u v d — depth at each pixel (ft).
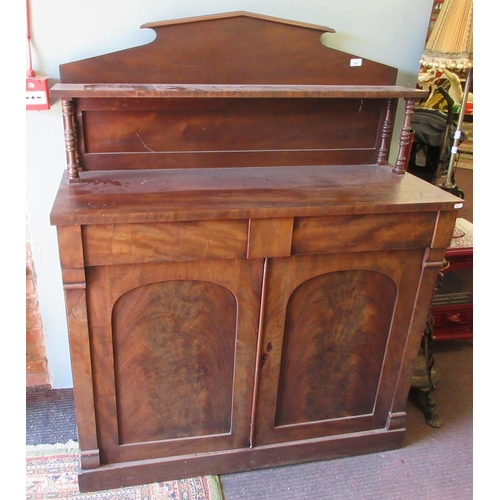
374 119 5.41
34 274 5.59
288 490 5.06
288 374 4.96
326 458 5.44
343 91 4.72
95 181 4.57
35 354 6.05
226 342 4.66
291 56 5.01
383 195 4.53
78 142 4.73
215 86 4.76
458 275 6.96
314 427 5.28
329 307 4.78
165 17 4.83
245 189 4.53
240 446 5.14
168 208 3.98
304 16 5.14
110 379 4.50
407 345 5.14
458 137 6.18
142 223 3.95
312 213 4.18
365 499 5.01
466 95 5.97
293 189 4.59
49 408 5.91
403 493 5.11
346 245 4.44
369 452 5.57
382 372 5.22
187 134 4.95
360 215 4.37
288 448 5.23
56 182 5.21
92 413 4.59
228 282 4.38
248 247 4.22
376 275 4.77
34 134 4.96
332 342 4.95
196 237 4.10
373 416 5.43
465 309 7.16
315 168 5.32
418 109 5.93
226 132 5.04
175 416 4.85
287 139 5.23
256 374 4.80
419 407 6.30
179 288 4.34
